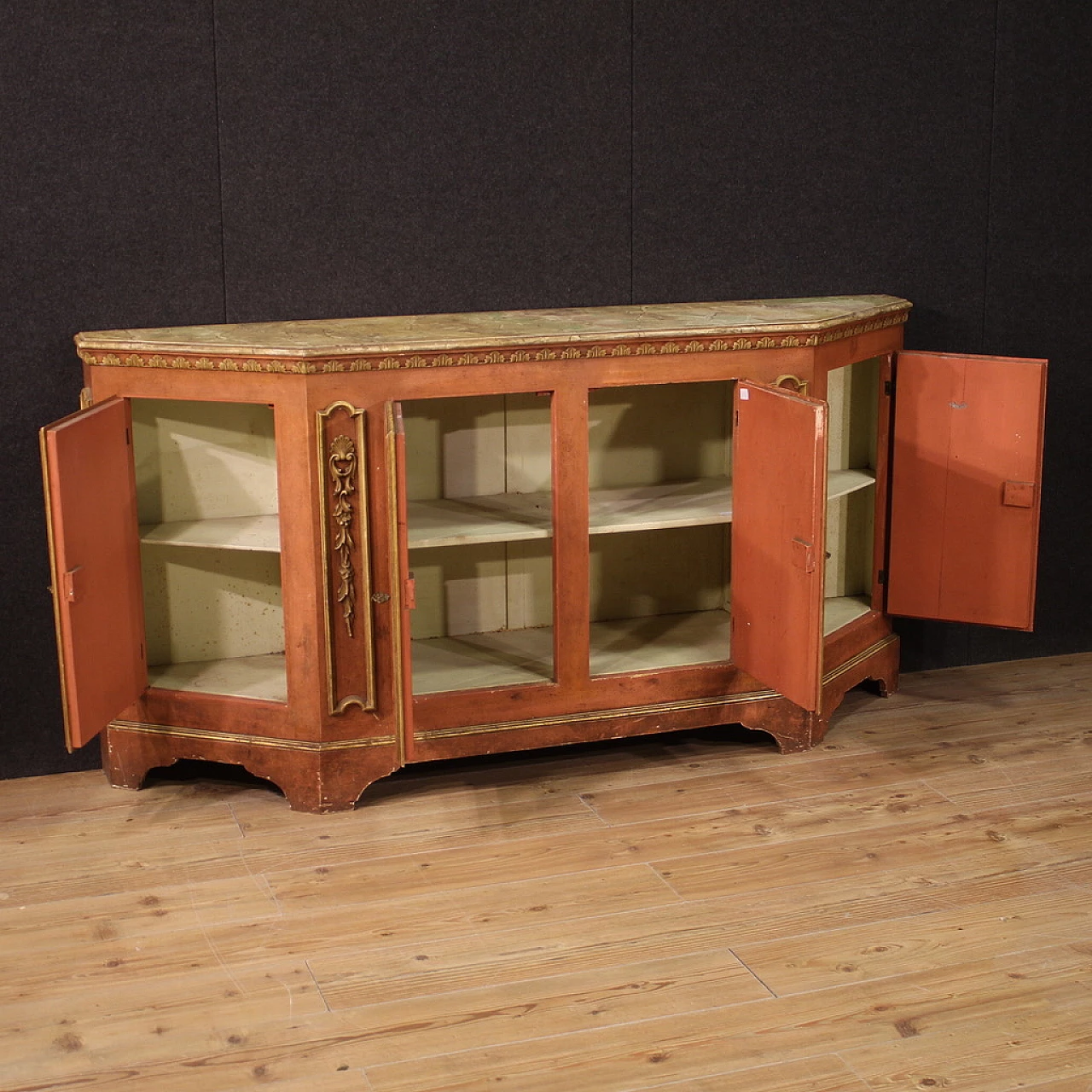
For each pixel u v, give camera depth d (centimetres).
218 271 361
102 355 328
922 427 395
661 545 410
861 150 411
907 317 405
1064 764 367
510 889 303
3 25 334
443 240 377
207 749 347
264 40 353
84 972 273
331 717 337
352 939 283
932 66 412
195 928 288
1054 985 264
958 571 400
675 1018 255
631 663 369
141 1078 239
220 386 322
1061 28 421
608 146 387
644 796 350
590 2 377
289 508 325
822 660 371
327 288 370
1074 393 446
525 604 400
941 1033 250
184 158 352
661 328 344
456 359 326
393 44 363
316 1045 248
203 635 375
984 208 426
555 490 343
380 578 334
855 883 304
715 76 393
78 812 344
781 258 411
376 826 335
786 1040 248
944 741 384
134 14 342
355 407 320
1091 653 460
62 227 347
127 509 334
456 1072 240
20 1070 242
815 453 317
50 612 364
